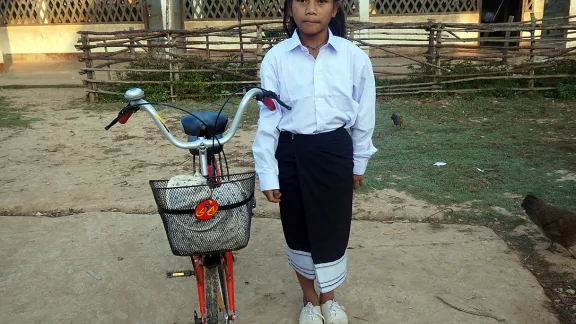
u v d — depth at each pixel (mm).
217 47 12812
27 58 13531
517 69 8203
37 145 6078
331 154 2334
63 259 3398
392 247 3477
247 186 2061
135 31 8219
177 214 1973
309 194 2365
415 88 8312
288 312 2811
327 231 2443
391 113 7270
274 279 3135
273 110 2311
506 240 3568
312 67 2291
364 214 3977
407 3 12633
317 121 2299
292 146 2359
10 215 4117
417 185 4531
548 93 8172
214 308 2271
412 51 12766
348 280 3090
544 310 2779
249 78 8414
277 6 12633
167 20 10914
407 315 2762
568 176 4672
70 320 2771
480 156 5293
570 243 3240
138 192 4496
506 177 4688
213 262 2258
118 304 2912
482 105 7652
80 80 10375
